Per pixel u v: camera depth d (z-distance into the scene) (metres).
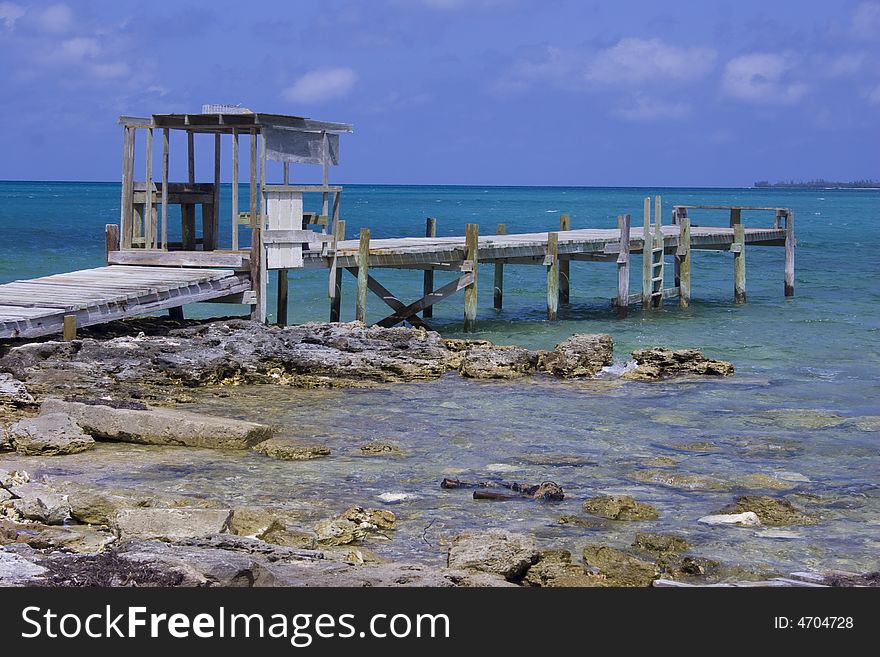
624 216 30.72
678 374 21.75
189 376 19.12
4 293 20.64
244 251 23.94
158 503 11.99
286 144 23.16
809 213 124.69
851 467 14.81
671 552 11.08
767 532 11.83
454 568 9.90
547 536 11.52
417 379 20.58
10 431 14.73
